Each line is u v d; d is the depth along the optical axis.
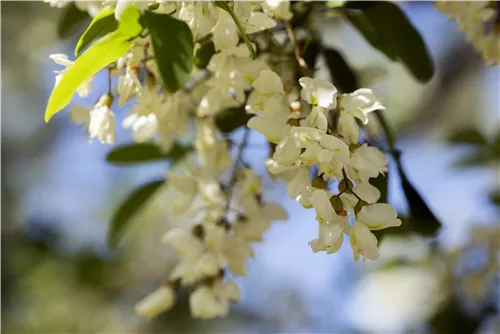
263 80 0.65
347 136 0.64
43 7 1.77
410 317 1.25
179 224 1.90
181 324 1.71
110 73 0.67
